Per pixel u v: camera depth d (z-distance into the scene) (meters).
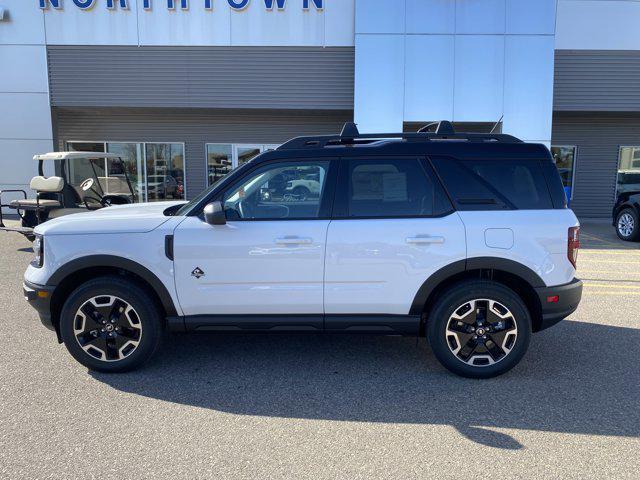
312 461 2.83
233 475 2.70
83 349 3.93
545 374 4.02
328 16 13.23
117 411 3.40
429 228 3.79
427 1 12.49
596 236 11.96
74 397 3.59
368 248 3.79
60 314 3.97
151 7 13.24
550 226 3.80
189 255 3.82
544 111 12.73
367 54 12.70
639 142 15.25
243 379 3.92
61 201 8.98
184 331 3.95
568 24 13.61
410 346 4.65
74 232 3.87
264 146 15.30
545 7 12.45
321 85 13.48
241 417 3.33
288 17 13.24
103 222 3.93
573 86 13.84
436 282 3.82
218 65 13.45
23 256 8.78
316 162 3.94
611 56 13.73
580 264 8.65
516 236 3.78
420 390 3.74
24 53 13.44
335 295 3.85
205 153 15.30
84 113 15.05
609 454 2.90
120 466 2.77
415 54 12.66
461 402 3.54
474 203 3.86
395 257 3.80
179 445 2.99
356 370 4.11
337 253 3.80
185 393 3.68
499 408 3.46
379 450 2.94
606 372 4.07
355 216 3.87
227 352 4.49
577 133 15.27
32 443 3.00
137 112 14.98
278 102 13.58
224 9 13.24
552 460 2.84
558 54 13.71
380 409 3.45
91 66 13.48
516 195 3.88
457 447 2.97
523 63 12.62
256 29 13.32
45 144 13.71
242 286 3.86
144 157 15.33
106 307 3.90
